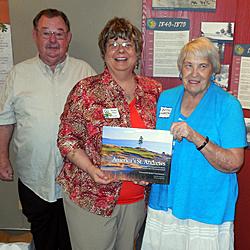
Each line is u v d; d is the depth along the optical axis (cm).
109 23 169
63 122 177
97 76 176
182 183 158
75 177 177
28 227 279
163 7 227
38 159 212
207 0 223
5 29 241
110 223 180
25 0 236
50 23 201
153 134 158
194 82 151
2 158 226
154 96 180
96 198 174
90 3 233
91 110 170
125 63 168
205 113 156
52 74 211
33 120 208
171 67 235
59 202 223
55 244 233
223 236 163
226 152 149
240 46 227
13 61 247
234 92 234
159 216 170
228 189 158
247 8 222
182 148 158
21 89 210
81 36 239
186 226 164
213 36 228
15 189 272
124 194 178
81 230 180
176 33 230
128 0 231
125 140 160
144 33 232
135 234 191
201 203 158
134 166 161
